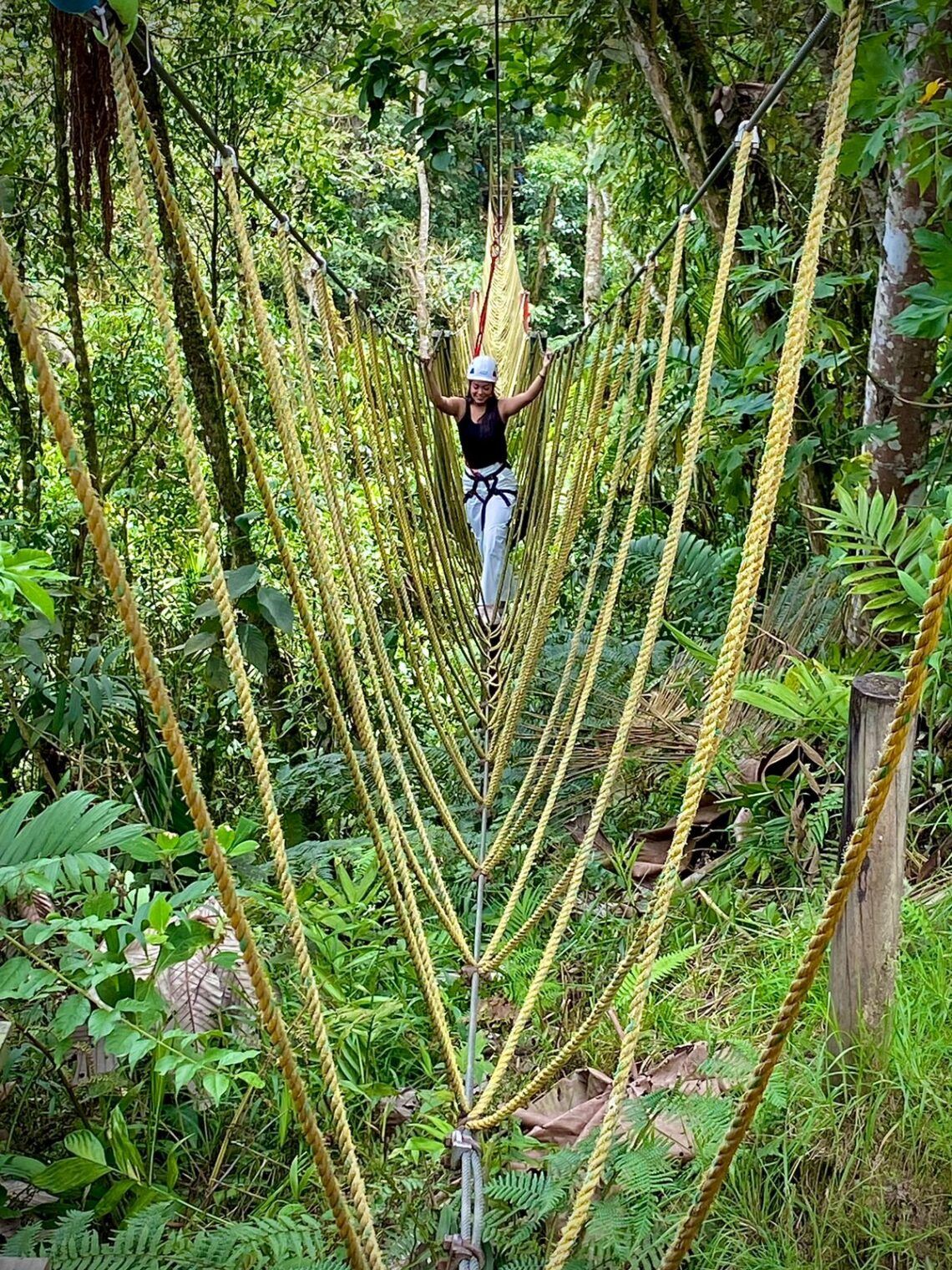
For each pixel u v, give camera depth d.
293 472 1.81
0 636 2.76
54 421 0.80
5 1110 1.96
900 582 2.45
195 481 1.14
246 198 4.81
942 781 2.68
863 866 1.77
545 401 4.60
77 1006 1.74
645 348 4.82
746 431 4.30
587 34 4.51
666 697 3.83
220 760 4.11
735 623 1.21
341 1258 1.67
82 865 1.79
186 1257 1.56
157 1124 1.95
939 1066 1.80
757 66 4.32
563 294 12.46
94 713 2.94
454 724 4.02
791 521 4.52
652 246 5.95
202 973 2.15
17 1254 1.52
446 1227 1.71
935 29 2.46
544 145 11.20
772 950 2.37
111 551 0.83
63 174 3.30
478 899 2.76
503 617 4.36
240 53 4.09
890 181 3.14
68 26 1.66
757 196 4.32
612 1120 1.29
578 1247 1.58
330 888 2.60
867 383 3.43
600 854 3.20
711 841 3.11
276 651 4.02
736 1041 1.91
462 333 5.55
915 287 2.42
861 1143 1.67
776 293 3.76
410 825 3.39
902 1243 1.51
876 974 1.78
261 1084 1.92
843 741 2.87
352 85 5.16
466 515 4.60
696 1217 0.94
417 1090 2.24
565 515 3.64
